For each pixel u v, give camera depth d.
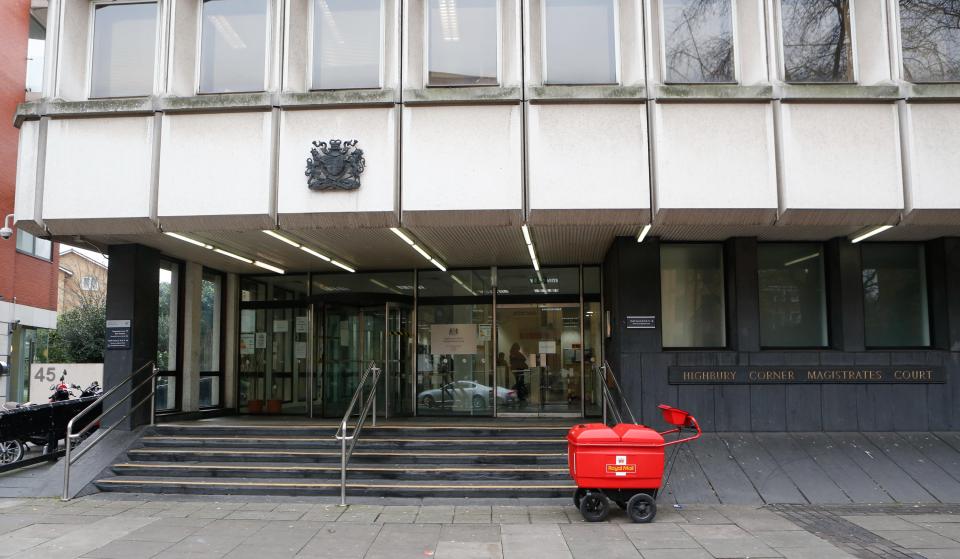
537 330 14.09
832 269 11.75
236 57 10.53
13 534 7.75
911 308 12.05
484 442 10.75
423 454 10.36
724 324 11.86
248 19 10.58
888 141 9.58
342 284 14.91
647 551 7.00
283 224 9.79
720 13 10.23
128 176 10.00
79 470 10.25
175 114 10.01
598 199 9.48
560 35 10.20
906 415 11.14
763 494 9.31
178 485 9.72
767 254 12.09
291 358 14.82
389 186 9.61
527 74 9.72
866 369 11.20
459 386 14.15
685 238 11.60
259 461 10.52
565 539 7.47
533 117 9.59
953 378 11.27
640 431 8.34
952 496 9.25
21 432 11.25
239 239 11.11
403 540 7.50
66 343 36.75
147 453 10.70
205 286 14.39
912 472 9.84
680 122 9.55
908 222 9.63
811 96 9.55
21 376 27.50
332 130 9.76
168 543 7.39
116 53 10.75
